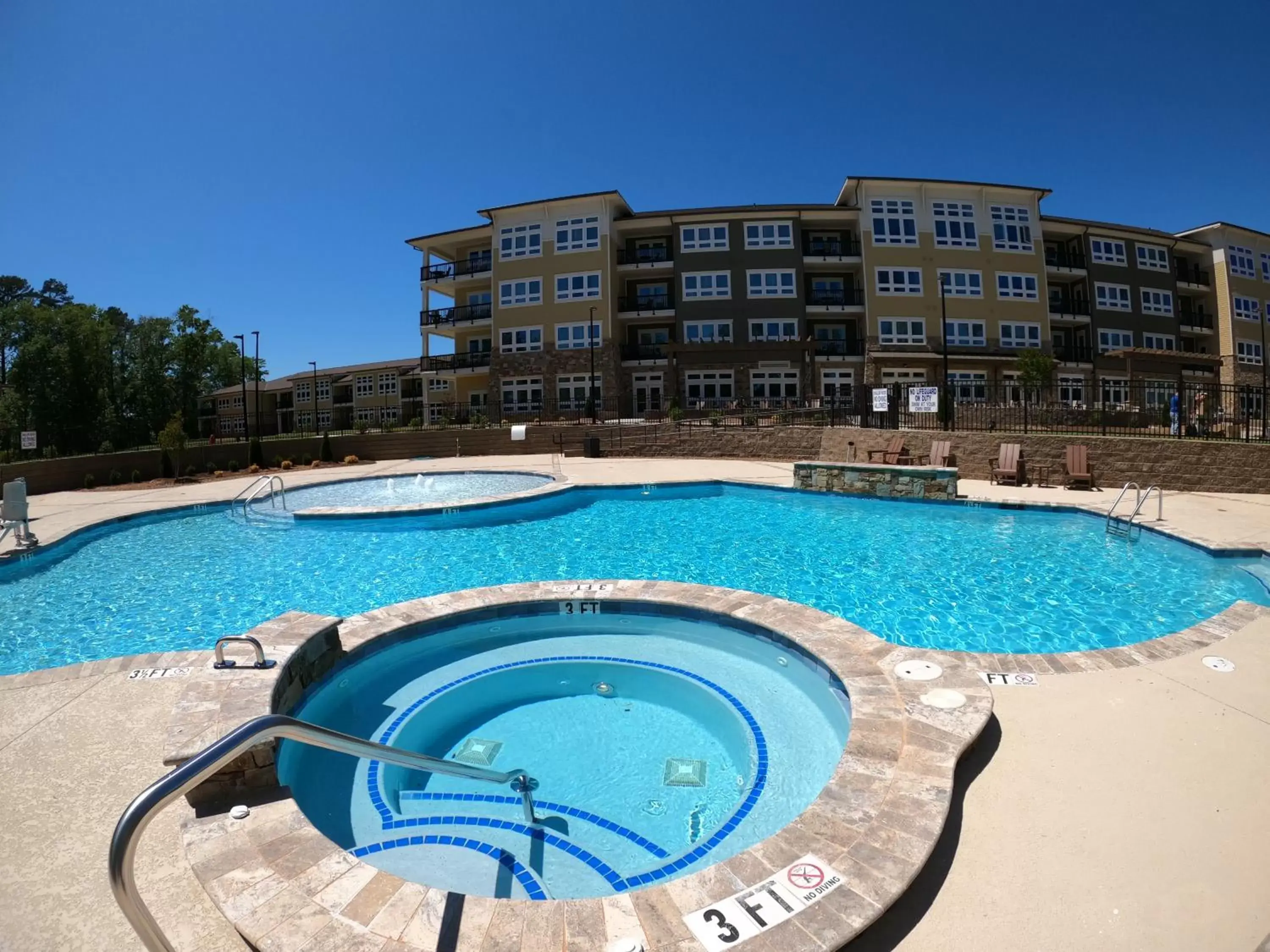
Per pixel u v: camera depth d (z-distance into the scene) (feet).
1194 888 9.01
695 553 34.30
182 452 76.54
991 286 111.86
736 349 105.91
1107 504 39.91
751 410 95.81
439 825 12.50
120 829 5.85
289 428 193.88
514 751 15.44
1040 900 8.82
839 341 112.57
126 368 171.22
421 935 7.99
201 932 8.82
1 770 13.05
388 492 58.39
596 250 111.96
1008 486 48.65
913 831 9.58
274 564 34.27
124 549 39.17
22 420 138.31
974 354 108.99
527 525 42.52
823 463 49.55
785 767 13.84
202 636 24.86
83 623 26.37
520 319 114.73
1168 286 122.42
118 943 8.81
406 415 164.76
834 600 25.88
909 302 110.42
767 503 48.75
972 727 12.48
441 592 29.25
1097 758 12.35
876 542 35.19
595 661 19.12
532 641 21.16
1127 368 112.57
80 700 16.22
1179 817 10.54
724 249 112.57
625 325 119.96
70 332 143.02
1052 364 94.12
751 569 30.76
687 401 112.98
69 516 49.44
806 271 116.26
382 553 36.17
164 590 30.27
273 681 14.26
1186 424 59.06
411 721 16.29
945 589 26.86
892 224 111.24
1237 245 126.82
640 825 12.59
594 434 85.35
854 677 14.80
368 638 18.66
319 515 44.21
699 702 17.38
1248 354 126.11
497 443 89.56
